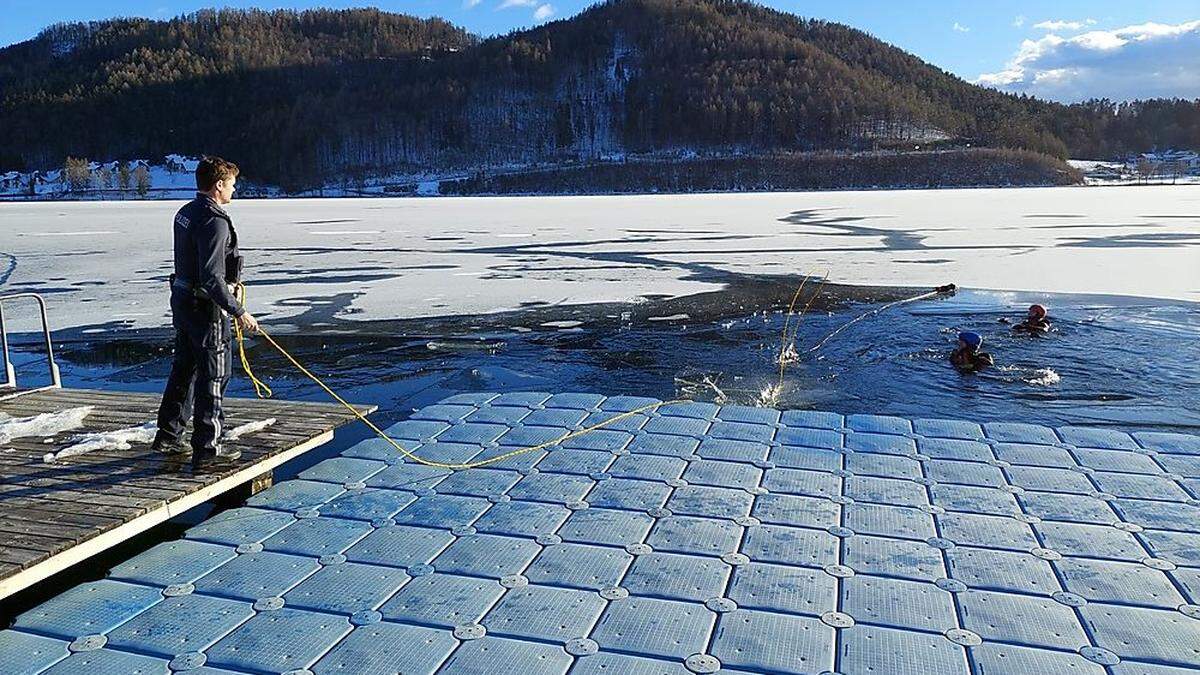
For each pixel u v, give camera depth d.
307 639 2.63
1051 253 14.98
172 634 2.68
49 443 4.16
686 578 3.00
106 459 3.88
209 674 2.45
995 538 3.32
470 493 3.87
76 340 8.63
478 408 5.35
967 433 4.70
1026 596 2.87
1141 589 2.91
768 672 2.43
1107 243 16.55
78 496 3.44
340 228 23.52
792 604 2.81
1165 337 8.13
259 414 4.59
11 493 3.47
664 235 19.94
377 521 3.56
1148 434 4.64
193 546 3.32
